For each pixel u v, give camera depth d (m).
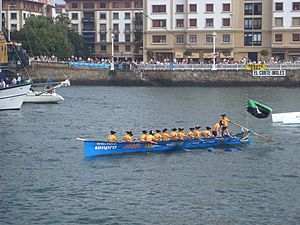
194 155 38.91
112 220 25.45
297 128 51.62
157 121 54.88
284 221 25.39
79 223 25.09
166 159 37.50
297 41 108.75
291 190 30.00
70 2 147.88
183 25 113.50
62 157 37.81
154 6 114.12
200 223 25.08
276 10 108.50
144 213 26.34
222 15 110.56
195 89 92.94
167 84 100.19
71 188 30.30
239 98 76.31
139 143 39.38
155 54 115.38
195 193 29.44
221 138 42.38
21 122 54.31
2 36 79.94
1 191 29.67
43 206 27.33
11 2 139.25
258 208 27.06
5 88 62.00
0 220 25.45
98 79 102.31
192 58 112.56
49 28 116.00
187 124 52.91
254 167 35.28
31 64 100.75
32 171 33.91
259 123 54.62
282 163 36.41
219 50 111.69
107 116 59.03
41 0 152.12
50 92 74.75
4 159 37.12
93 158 37.50
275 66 96.25
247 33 111.38
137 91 89.88
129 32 145.38
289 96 79.06
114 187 30.52
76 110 64.56
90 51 146.38
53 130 49.50
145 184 31.12
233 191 29.78
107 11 146.25
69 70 102.56
